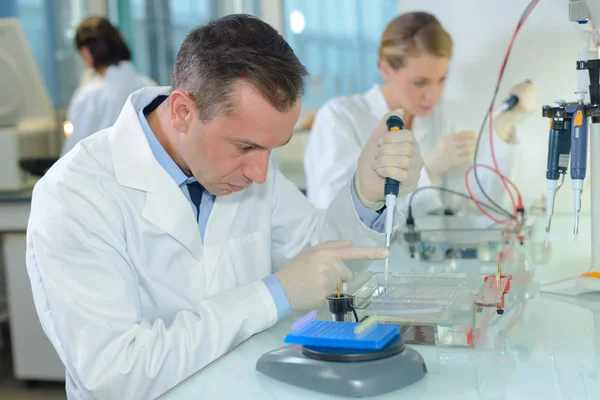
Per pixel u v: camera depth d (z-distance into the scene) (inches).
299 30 127.7
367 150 51.3
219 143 41.8
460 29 82.7
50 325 44.9
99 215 44.6
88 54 126.8
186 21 138.8
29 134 125.6
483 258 61.1
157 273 47.9
